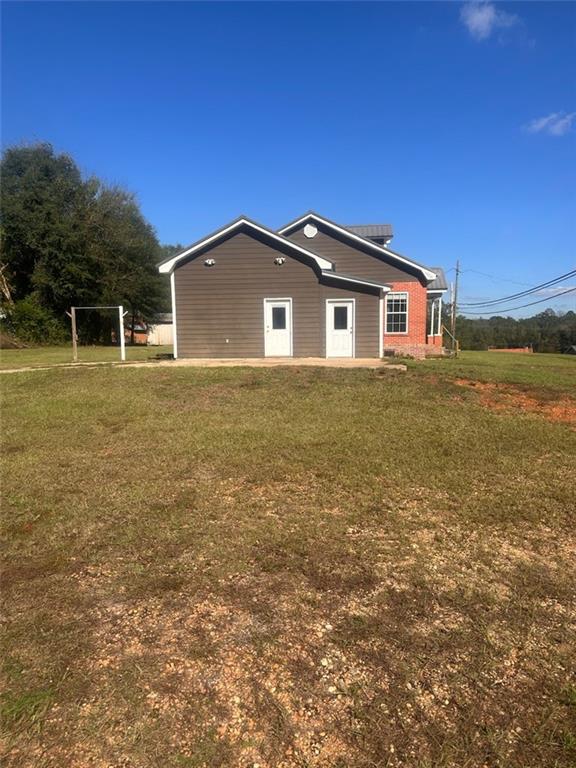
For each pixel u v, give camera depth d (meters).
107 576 3.55
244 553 3.86
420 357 20.77
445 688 2.51
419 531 4.29
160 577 3.53
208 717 2.32
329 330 17.22
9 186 32.84
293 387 11.38
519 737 2.23
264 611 3.13
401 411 9.23
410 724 2.29
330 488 5.28
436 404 9.86
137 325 45.19
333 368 13.91
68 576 3.56
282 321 17.27
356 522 4.45
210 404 9.84
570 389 11.55
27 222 32.09
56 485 5.38
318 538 4.12
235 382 11.91
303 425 8.09
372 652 2.77
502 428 8.11
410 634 2.92
